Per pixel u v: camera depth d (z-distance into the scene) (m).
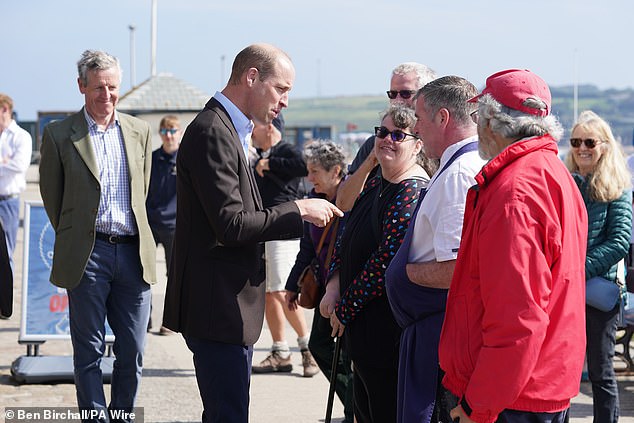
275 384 6.64
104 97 4.84
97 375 4.84
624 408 5.94
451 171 3.47
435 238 3.46
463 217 3.29
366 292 3.99
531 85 3.08
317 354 5.39
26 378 6.33
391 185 4.07
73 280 4.76
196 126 3.84
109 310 4.99
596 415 5.10
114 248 4.86
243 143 3.96
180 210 3.95
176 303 3.94
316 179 5.78
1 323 8.79
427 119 3.62
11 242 9.25
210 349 3.88
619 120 142.38
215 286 3.84
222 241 3.76
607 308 5.03
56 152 4.82
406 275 3.63
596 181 5.14
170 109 19.55
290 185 6.84
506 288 2.82
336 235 5.20
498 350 2.83
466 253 3.08
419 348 3.64
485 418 2.88
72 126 4.86
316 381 6.76
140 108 19.50
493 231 2.88
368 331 4.06
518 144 2.98
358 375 4.25
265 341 8.28
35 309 6.77
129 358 4.96
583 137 5.21
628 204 5.18
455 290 3.13
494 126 3.08
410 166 4.09
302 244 5.77
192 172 3.79
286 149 6.84
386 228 3.96
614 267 5.22
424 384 3.62
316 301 5.29
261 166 6.77
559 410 2.97
